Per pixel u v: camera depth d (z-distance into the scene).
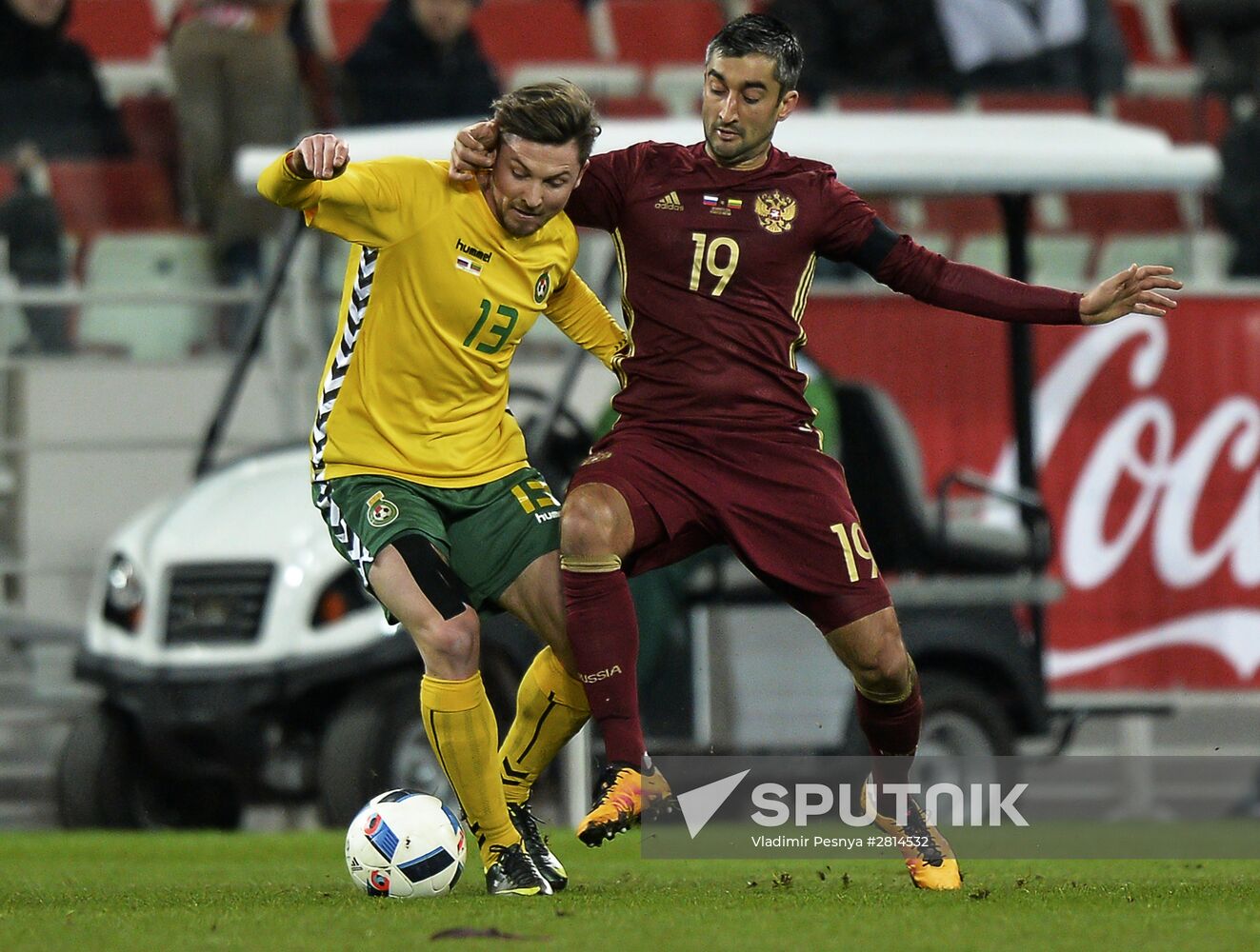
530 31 57.50
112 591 34.56
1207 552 41.72
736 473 19.91
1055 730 39.97
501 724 32.28
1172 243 49.94
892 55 51.06
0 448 42.59
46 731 43.12
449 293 19.30
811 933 15.98
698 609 34.28
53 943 15.67
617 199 20.11
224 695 32.75
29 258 46.09
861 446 36.50
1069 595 41.06
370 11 56.84
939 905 18.52
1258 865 26.22
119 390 45.00
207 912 18.16
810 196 20.00
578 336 21.22
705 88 19.88
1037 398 41.16
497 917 17.19
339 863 27.75
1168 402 41.66
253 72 46.38
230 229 46.12
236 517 34.41
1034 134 38.94
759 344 19.94
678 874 23.94
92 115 49.09
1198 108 53.03
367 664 32.34
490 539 19.75
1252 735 42.84
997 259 47.62
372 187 19.00
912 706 20.55
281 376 42.44
